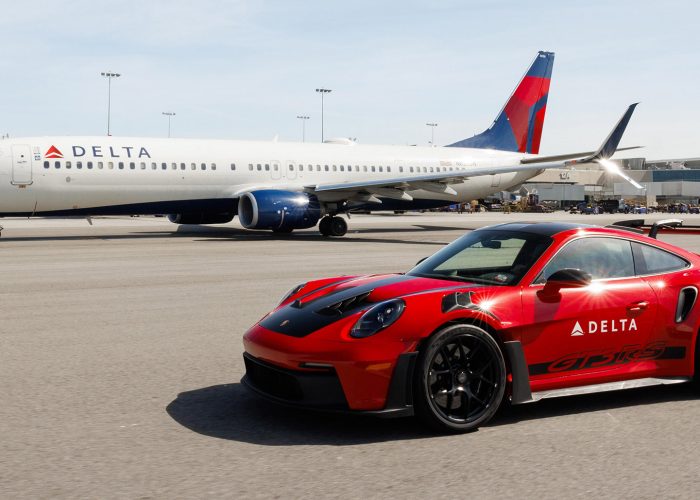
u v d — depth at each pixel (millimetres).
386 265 14570
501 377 4254
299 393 4152
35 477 3416
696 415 4582
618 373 4750
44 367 5719
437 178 24500
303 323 4371
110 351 6340
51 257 16094
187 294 10133
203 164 24156
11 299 9523
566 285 4379
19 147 21250
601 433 4195
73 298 9656
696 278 5020
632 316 4730
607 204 72688
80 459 3674
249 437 4074
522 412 4641
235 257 16359
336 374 4016
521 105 32594
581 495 3252
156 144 23672
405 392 4062
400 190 25219
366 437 4094
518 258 4758
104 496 3188
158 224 35156
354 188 24359
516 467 3617
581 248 4805
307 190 25078
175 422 4340
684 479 3465
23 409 4566
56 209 22141
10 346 6512
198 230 29125
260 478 3436
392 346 4027
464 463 3672
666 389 5250
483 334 4176
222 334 7180
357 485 3355
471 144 31984
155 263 14797
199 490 3271
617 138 21641
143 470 3527
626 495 3256
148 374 5539
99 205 22656
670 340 4898
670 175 108000
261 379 4500
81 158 22031
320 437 4086
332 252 18047
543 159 31328
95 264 14492
